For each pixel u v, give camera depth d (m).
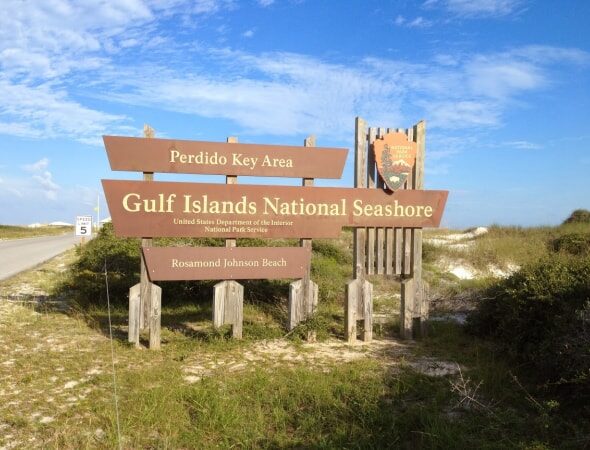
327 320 8.85
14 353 7.03
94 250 12.02
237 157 7.88
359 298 8.10
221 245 11.67
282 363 6.76
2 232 50.31
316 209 8.14
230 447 4.49
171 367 6.48
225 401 5.26
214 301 7.82
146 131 7.59
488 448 4.31
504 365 6.42
